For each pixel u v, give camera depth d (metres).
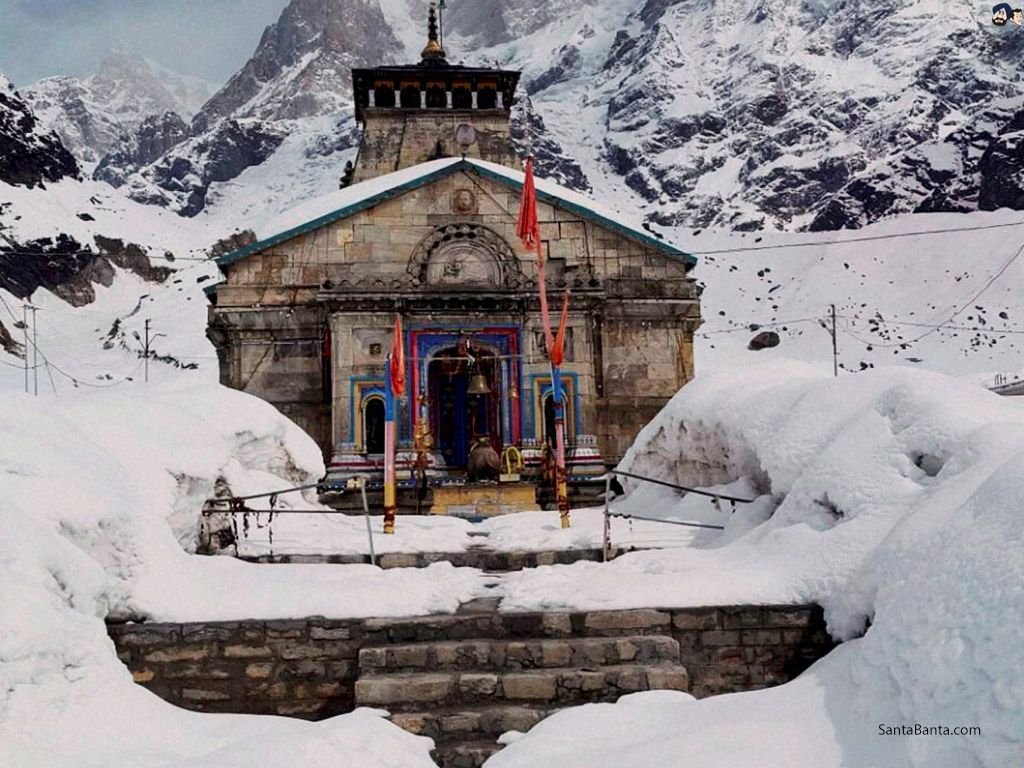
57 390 83.12
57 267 120.19
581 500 31.81
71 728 11.73
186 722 12.76
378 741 11.98
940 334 89.56
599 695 13.58
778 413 19.36
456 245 33.84
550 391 32.88
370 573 17.19
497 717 13.16
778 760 10.79
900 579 13.09
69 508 14.33
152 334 98.00
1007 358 82.81
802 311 97.81
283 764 10.69
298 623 14.39
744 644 14.57
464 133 40.44
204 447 19.58
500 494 29.44
